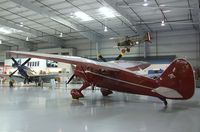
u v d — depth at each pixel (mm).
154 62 22719
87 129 4117
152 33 23484
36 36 24875
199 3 13844
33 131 3934
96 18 18594
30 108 6703
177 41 22422
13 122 4695
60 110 6336
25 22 20500
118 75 8008
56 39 27312
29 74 20094
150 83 7164
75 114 5688
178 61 6531
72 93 9219
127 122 4742
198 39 21531
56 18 17672
